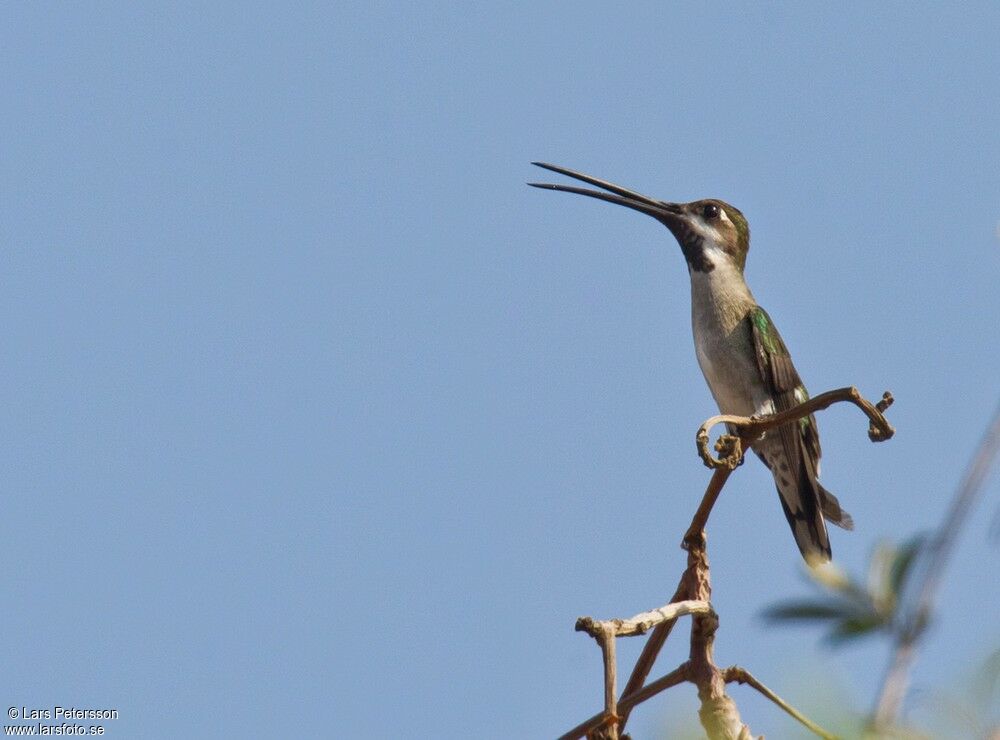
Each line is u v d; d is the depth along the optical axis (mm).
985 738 3111
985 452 3695
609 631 5238
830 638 3645
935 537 3650
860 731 3266
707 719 4887
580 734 5113
